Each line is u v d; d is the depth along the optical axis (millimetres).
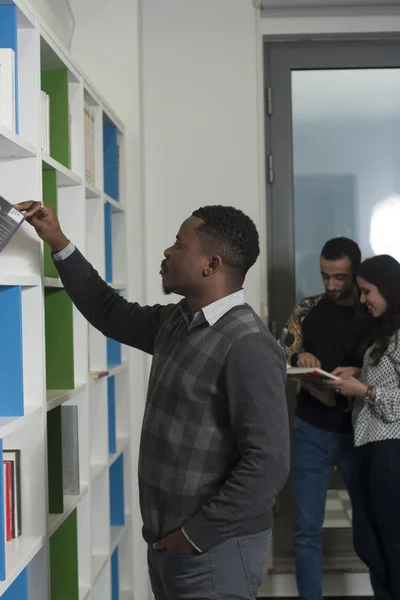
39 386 1734
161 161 3338
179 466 1541
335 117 3432
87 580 2227
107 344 2955
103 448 2562
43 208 1729
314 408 2871
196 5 3326
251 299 3363
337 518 3408
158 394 1620
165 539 1541
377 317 2557
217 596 1526
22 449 1743
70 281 1878
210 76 3328
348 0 3234
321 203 3436
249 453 1471
